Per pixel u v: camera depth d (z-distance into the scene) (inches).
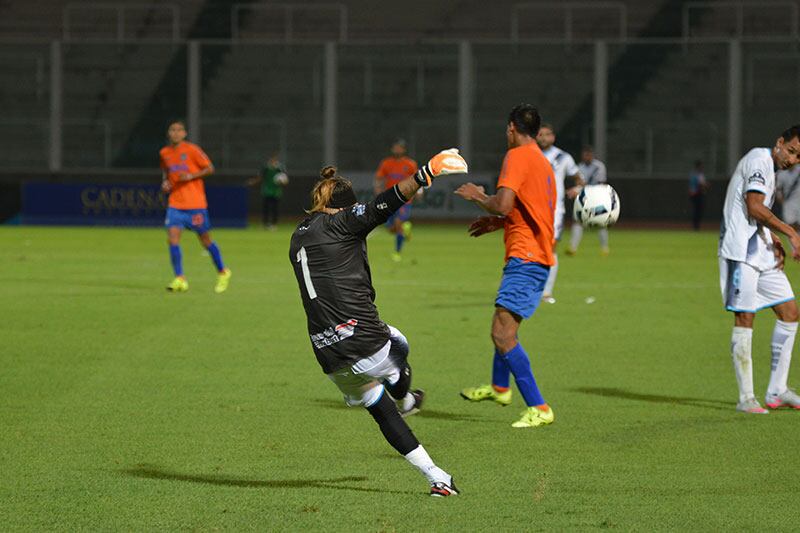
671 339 1574.8
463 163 760.3
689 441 979.9
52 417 1063.0
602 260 3031.5
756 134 5216.5
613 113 5329.7
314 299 782.5
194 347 1471.5
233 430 1016.2
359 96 5462.6
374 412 800.3
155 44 5516.7
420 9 5767.7
